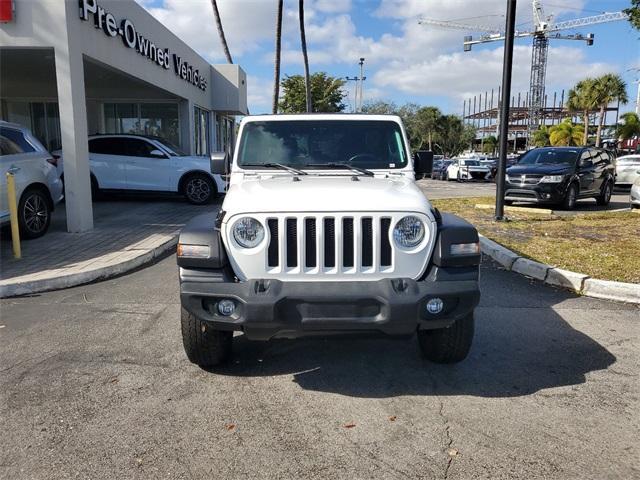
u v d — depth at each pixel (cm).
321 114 511
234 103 2219
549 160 1550
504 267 760
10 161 846
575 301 603
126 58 1233
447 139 7156
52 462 296
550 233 973
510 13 1084
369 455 303
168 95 1738
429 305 353
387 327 351
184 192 1402
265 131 502
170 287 660
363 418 345
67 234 952
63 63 921
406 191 397
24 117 1859
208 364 417
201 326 389
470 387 390
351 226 360
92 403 362
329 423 338
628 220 1140
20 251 772
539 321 533
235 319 354
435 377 407
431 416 347
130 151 1409
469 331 402
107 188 1408
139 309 569
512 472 287
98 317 543
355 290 348
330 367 425
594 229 1019
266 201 366
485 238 905
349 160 489
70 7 920
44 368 418
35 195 903
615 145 5569
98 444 313
